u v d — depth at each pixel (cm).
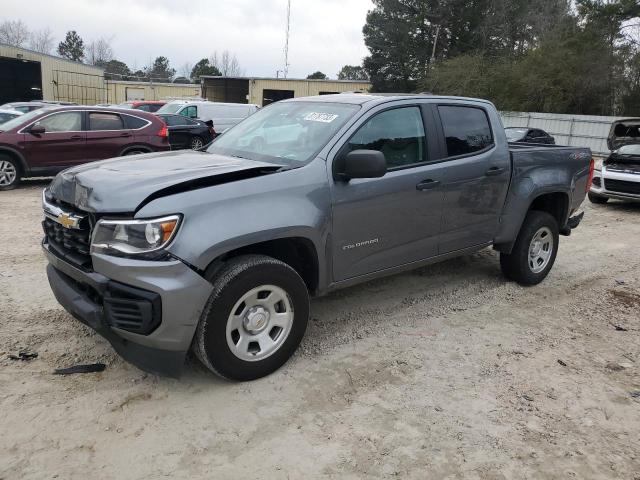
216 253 326
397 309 505
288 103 488
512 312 511
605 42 3316
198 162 393
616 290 592
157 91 5188
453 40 4872
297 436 313
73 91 4062
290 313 374
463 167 479
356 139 411
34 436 302
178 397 346
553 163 567
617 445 317
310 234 373
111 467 282
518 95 3403
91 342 411
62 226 361
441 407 347
